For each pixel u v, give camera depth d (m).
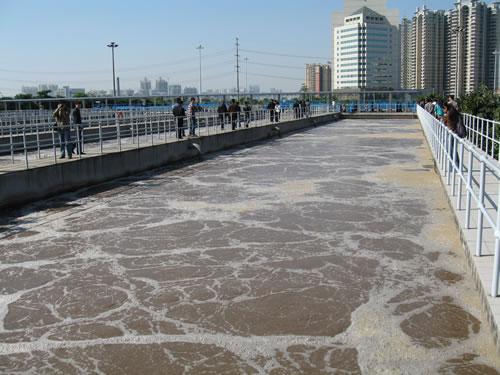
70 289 7.48
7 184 12.95
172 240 9.90
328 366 5.17
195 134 25.20
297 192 14.54
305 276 7.80
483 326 5.96
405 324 6.08
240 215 11.82
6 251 9.38
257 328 6.08
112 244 9.70
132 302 6.95
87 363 5.36
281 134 36.47
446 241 9.40
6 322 6.40
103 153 17.55
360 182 16.05
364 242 9.48
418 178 16.59
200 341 5.78
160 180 17.28
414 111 66.31
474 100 27.98
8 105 60.62
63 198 14.34
